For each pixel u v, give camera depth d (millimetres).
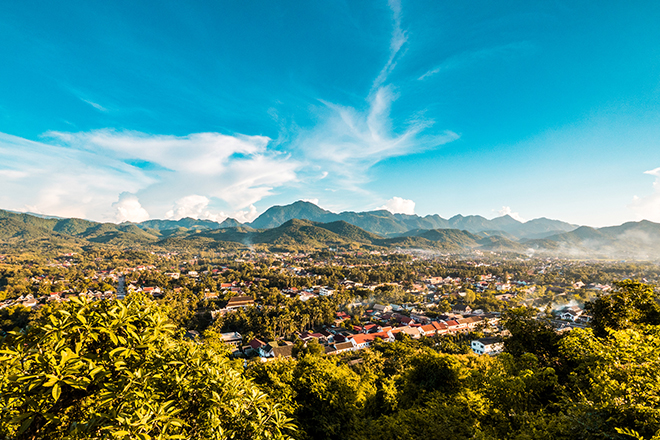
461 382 23156
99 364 5301
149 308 6270
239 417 6004
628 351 11305
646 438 7711
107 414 4719
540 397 15602
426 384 24938
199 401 5855
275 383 18703
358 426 17281
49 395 4852
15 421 4410
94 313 5402
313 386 18734
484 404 14469
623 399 8945
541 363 21781
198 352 6543
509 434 11438
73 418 5254
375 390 26578
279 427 6473
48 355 4805
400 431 14328
